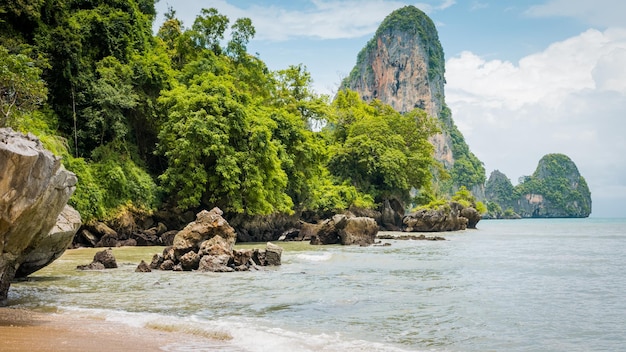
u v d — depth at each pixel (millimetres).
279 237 53094
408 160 82938
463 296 15875
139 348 9172
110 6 49312
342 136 88062
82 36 43031
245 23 62781
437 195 128125
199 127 42844
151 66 47156
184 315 12586
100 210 37812
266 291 16531
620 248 39750
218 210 25062
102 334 10250
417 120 94688
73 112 40812
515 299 15438
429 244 44219
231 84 50281
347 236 41719
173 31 67312
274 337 10227
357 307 13875
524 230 84250
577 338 10648
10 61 26938
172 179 43625
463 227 81188
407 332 11039
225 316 12500
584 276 21297
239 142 46281
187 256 22625
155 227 41938
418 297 15625
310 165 56938
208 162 45531
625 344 10219
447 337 10633
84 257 28375
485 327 11570
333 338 10320
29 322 11383
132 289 16781
